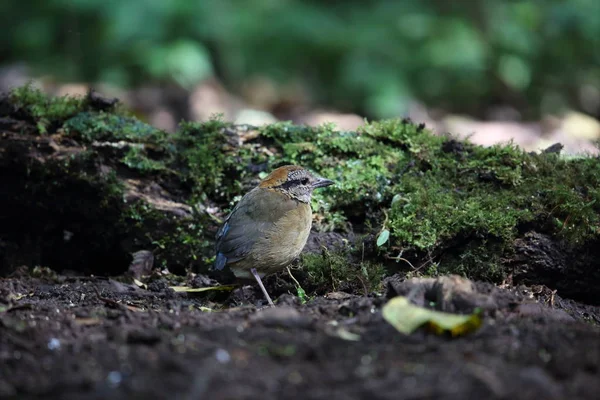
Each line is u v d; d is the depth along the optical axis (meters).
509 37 21.69
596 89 23.23
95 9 20.80
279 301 8.71
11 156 11.27
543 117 21.61
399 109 20.69
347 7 22.91
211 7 21.47
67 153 11.26
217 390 5.53
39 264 11.84
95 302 9.29
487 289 7.79
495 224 10.00
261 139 11.67
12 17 23.06
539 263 9.98
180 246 11.14
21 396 5.62
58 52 22.42
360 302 7.68
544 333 6.64
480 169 10.84
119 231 11.34
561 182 10.53
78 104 11.96
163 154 11.48
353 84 21.12
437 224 10.16
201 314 7.75
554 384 5.64
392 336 6.63
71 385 5.68
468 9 22.00
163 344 6.45
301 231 10.04
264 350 6.29
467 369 5.79
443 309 7.24
